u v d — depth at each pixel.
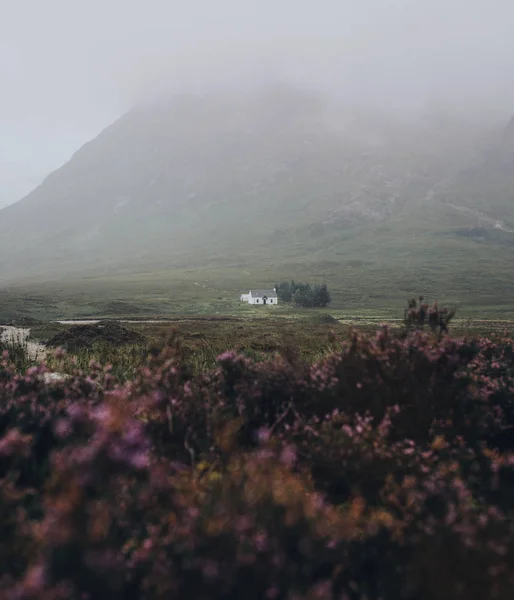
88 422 4.20
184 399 4.77
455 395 4.72
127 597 2.69
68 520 2.67
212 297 176.88
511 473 4.12
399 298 181.00
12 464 3.66
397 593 2.70
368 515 3.27
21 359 8.98
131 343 18.22
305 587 2.59
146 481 3.29
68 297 155.00
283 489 3.01
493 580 2.61
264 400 5.12
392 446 4.01
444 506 3.33
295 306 157.38
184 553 2.62
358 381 4.90
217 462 3.71
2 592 2.37
